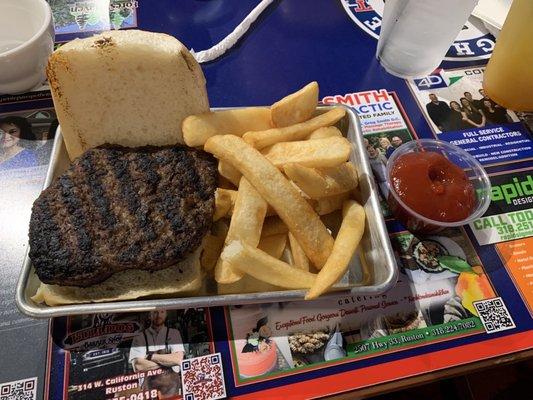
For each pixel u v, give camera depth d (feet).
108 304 0.81
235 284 0.92
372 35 1.46
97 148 0.97
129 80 0.92
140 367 0.86
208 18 1.46
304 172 0.89
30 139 1.17
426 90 1.34
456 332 0.93
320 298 0.87
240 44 1.41
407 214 1.03
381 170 1.16
